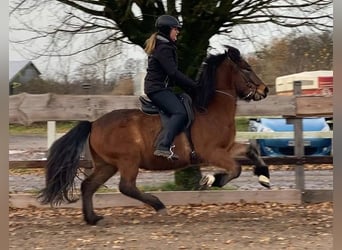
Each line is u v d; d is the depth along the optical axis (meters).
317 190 9.56
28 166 9.22
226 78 8.18
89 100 9.17
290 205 9.39
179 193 9.38
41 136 24.61
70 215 8.88
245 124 14.65
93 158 8.30
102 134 8.01
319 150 12.74
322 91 17.47
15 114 9.08
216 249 6.47
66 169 7.84
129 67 10.94
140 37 9.95
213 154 7.93
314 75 17.47
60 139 7.94
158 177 13.71
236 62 8.18
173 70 7.64
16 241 7.01
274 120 13.73
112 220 8.21
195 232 7.41
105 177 8.32
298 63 14.80
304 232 7.33
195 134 7.90
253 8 9.62
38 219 8.52
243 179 13.26
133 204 9.38
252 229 7.57
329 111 9.30
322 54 12.18
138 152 7.96
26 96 9.09
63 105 9.14
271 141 12.77
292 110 9.37
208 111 8.05
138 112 8.12
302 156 9.53
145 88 7.88
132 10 9.61
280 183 12.37
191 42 10.10
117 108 9.21
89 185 8.23
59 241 7.01
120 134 7.95
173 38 7.76
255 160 8.18
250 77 8.18
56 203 7.95
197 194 9.41
